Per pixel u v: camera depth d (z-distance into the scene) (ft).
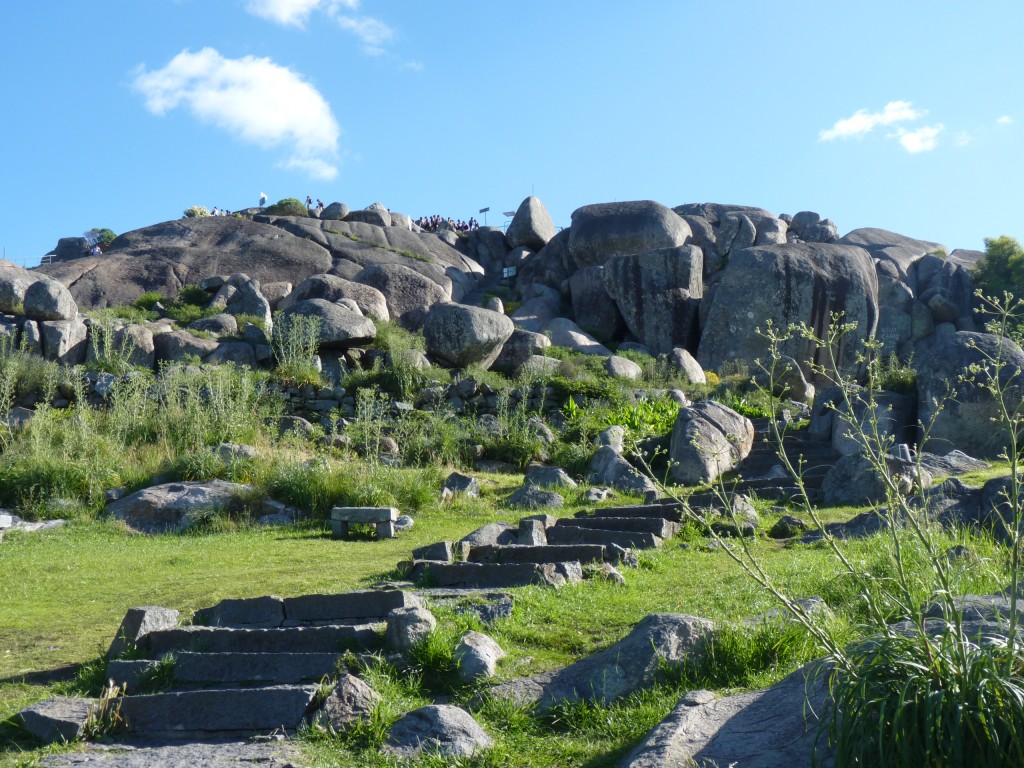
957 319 105.29
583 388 68.33
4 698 19.04
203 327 80.38
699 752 13.55
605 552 28.73
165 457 49.78
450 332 76.07
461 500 45.80
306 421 60.23
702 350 94.43
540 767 14.99
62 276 104.83
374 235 127.03
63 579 30.71
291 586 27.94
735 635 18.12
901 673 11.96
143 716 17.42
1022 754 10.97
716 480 47.47
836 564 24.80
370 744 15.99
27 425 54.24
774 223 122.21
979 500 31.73
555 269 116.47
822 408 57.67
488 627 21.09
